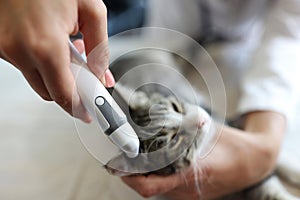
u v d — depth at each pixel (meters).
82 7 0.33
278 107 0.53
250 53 0.74
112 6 0.96
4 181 0.50
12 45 0.29
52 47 0.29
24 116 0.60
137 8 0.97
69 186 0.49
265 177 0.48
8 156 0.53
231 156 0.45
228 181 0.45
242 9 0.78
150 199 0.47
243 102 0.55
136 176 0.40
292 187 0.49
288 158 0.51
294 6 0.65
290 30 0.64
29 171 0.51
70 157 0.52
